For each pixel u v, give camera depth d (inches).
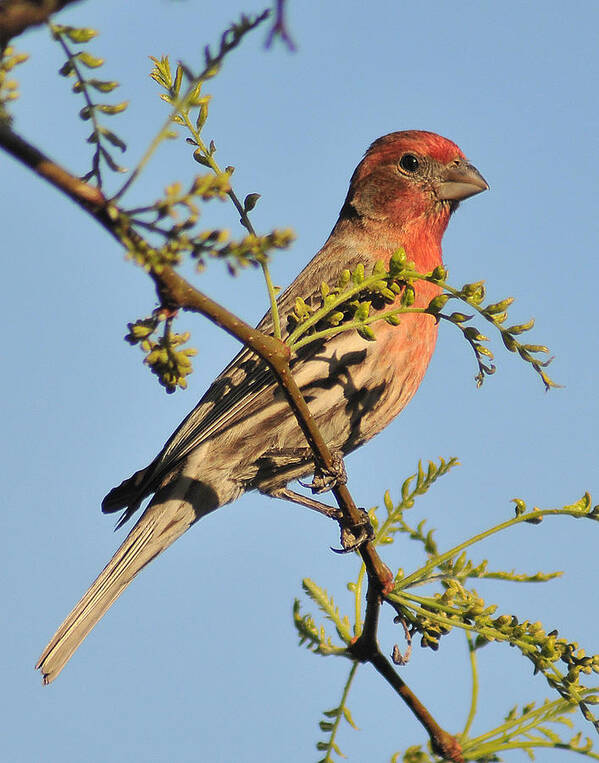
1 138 182.1
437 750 300.4
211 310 256.4
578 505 310.0
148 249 192.9
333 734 319.9
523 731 295.6
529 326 297.0
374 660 321.7
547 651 299.6
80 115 220.2
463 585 320.2
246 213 306.7
